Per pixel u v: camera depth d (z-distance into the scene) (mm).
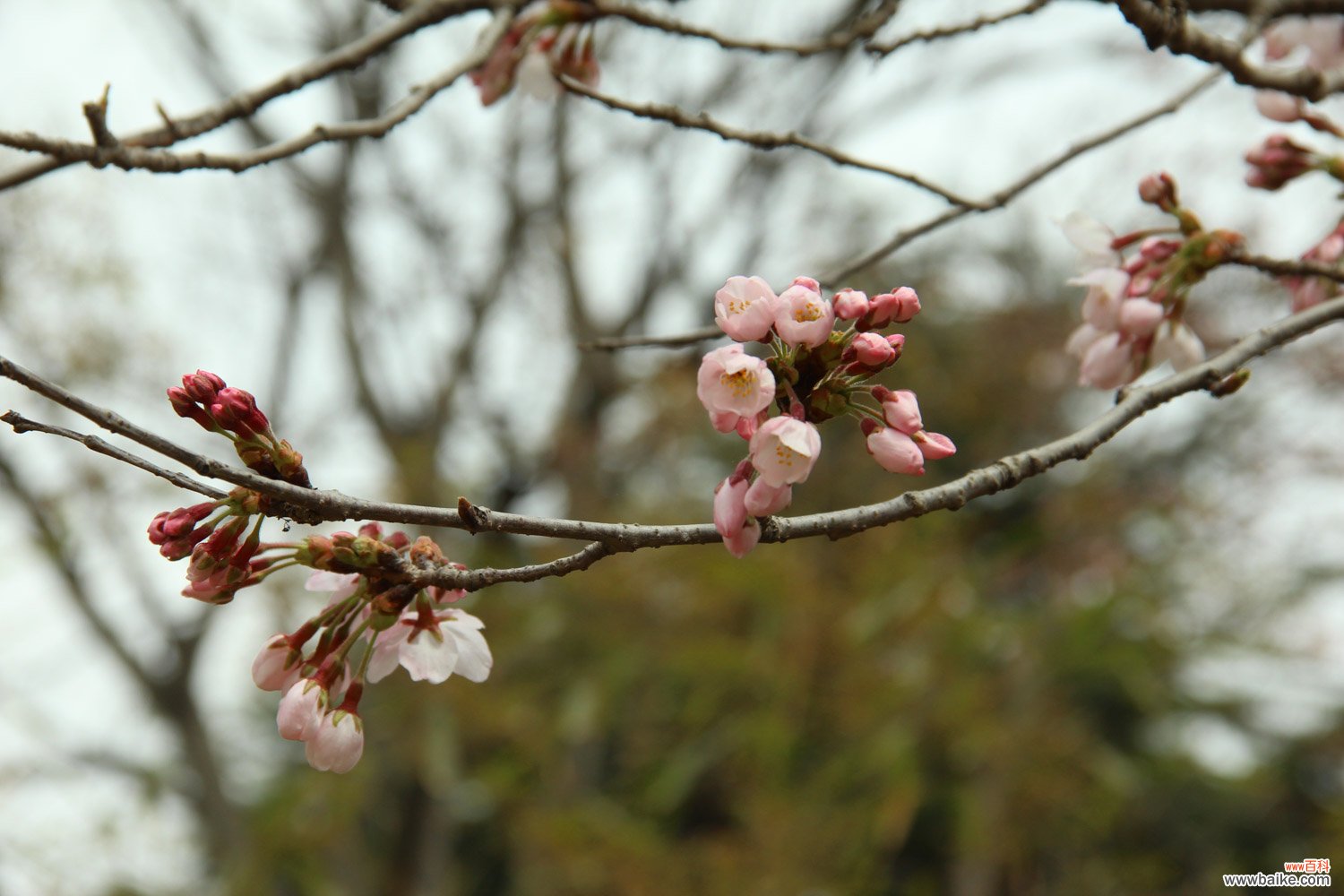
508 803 10062
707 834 10461
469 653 1927
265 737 12328
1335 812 12484
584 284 11141
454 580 1769
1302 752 13805
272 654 1847
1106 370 2475
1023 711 10195
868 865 8883
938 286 12914
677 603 9961
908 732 9117
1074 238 2510
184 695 9820
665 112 2674
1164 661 11953
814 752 9328
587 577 9969
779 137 2748
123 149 2281
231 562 1706
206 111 2520
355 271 11008
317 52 10102
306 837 9250
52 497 8719
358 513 1611
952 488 1796
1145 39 2492
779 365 1727
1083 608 10992
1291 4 2820
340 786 9398
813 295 1677
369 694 9656
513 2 3037
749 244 10484
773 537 1686
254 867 9125
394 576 1772
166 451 1494
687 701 9789
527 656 9773
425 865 10312
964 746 9352
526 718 9594
